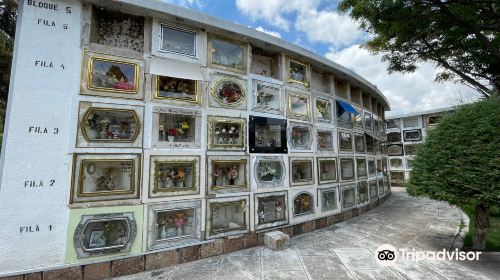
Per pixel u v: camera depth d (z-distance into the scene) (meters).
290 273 4.04
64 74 3.93
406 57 8.26
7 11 7.32
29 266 3.48
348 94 8.71
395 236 5.95
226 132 5.42
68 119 3.89
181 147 4.72
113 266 3.95
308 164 6.81
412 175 5.30
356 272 4.07
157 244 4.30
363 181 8.89
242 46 5.77
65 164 3.81
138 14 4.61
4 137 3.52
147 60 4.58
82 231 3.80
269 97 6.38
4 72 7.40
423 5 5.71
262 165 5.97
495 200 3.93
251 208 5.40
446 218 7.71
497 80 7.59
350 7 6.34
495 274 3.94
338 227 6.78
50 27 3.93
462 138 4.41
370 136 9.84
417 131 19.48
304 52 6.74
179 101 4.80
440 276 3.90
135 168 4.26
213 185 5.05
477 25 6.08
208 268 4.25
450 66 8.03
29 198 3.56
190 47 5.18
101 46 4.24
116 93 4.24
